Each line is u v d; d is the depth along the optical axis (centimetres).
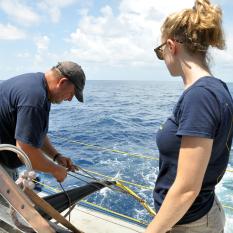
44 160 255
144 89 7231
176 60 155
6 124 251
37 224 144
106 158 1071
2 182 129
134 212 631
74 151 1177
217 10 146
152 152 1253
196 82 143
